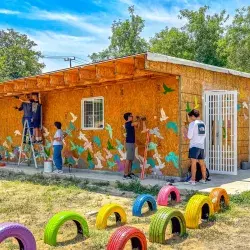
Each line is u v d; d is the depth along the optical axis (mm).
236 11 27516
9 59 35781
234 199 8070
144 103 11469
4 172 14078
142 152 11508
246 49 26547
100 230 6266
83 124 13438
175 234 5906
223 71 12000
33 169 14203
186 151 10703
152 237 5574
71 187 10305
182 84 10625
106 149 12680
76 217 5848
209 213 6660
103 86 12695
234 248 5297
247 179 10680
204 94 11414
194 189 9094
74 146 13742
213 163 11984
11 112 16672
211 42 30391
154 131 11180
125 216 6750
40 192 9805
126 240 4820
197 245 5441
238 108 13055
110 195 9297
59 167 12969
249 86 13688
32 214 7504
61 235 6031
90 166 13203
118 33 36625
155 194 9195
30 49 39688
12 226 4539
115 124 12359
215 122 11836
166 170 10883
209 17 31688
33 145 15008
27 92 14594
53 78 12227
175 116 10680
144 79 11367
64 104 14102
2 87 14617
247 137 13562
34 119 14812
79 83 11758
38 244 5625
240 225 6410
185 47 31156
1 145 17219
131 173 11391
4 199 8930
